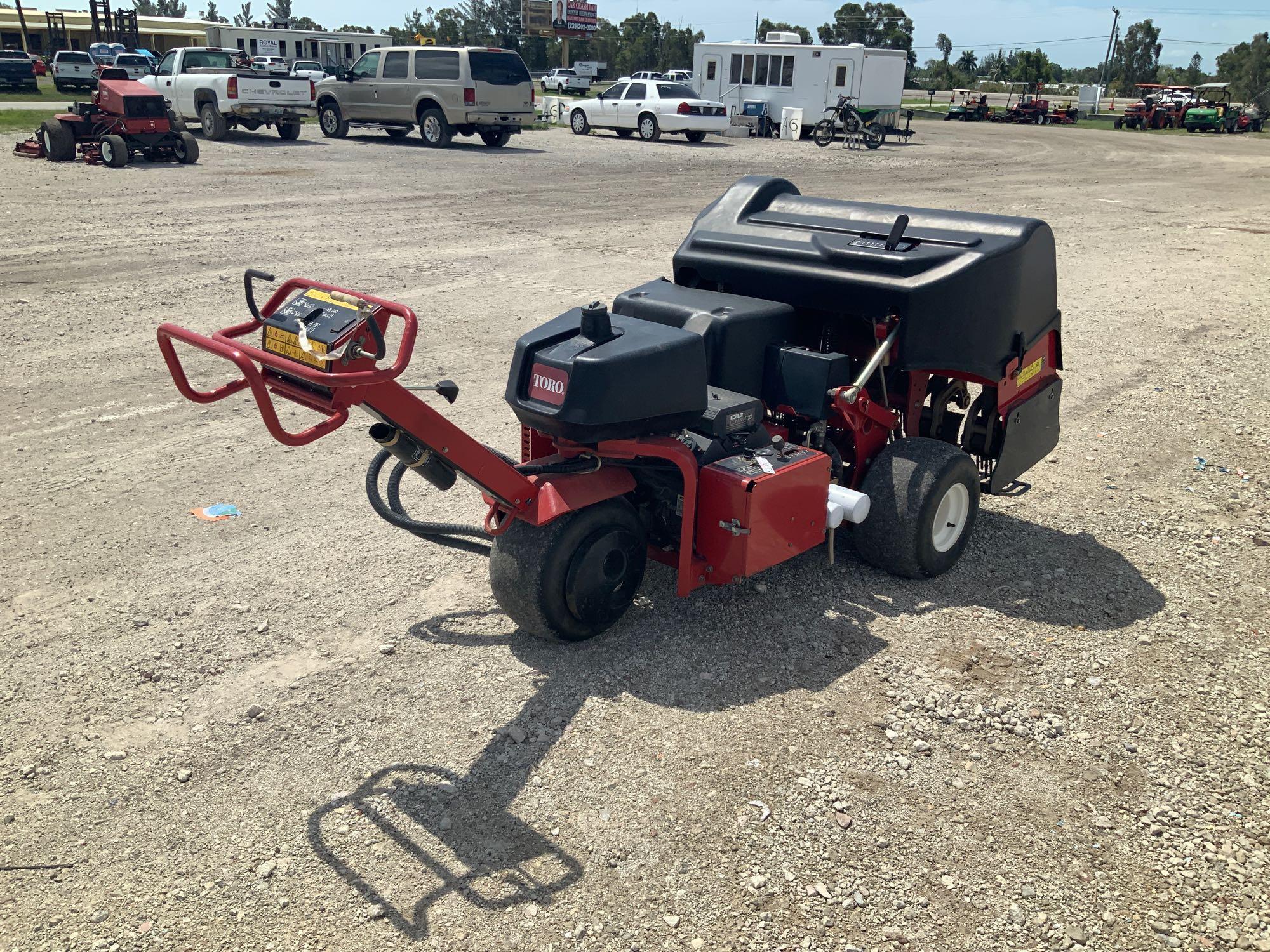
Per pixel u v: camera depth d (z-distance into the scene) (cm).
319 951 262
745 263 467
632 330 376
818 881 289
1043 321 488
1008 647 414
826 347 468
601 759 338
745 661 397
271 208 1461
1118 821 317
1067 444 665
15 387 692
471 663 391
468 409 685
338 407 302
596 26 10269
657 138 3000
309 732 348
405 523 386
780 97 3400
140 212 1377
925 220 468
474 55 2330
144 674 378
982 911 281
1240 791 333
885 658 403
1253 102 7150
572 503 368
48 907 274
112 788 319
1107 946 271
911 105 8306
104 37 5906
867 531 452
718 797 321
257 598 436
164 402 675
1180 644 421
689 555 389
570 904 279
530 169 2072
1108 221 1697
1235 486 598
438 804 315
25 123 2522
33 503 519
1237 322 1011
